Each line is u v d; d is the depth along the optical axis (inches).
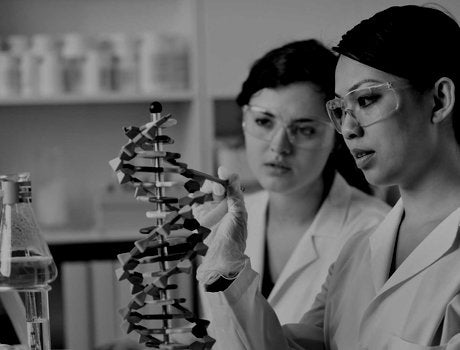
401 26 56.1
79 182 154.9
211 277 59.1
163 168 46.1
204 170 143.4
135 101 142.9
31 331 57.9
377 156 57.2
